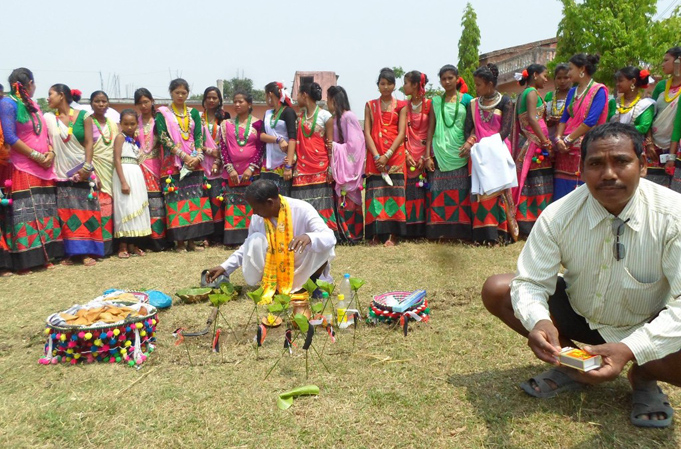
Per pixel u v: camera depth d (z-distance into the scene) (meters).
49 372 3.23
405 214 6.95
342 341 3.58
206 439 2.46
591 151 2.20
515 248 6.37
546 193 6.68
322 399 2.79
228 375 3.11
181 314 4.26
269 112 6.98
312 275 4.55
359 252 6.46
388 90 6.72
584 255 2.44
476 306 4.20
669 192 2.31
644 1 16.20
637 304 2.42
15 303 4.76
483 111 6.45
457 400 2.73
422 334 3.65
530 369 3.05
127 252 6.74
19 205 5.89
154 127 6.81
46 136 6.11
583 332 2.72
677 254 2.21
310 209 4.46
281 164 6.98
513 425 2.48
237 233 7.11
